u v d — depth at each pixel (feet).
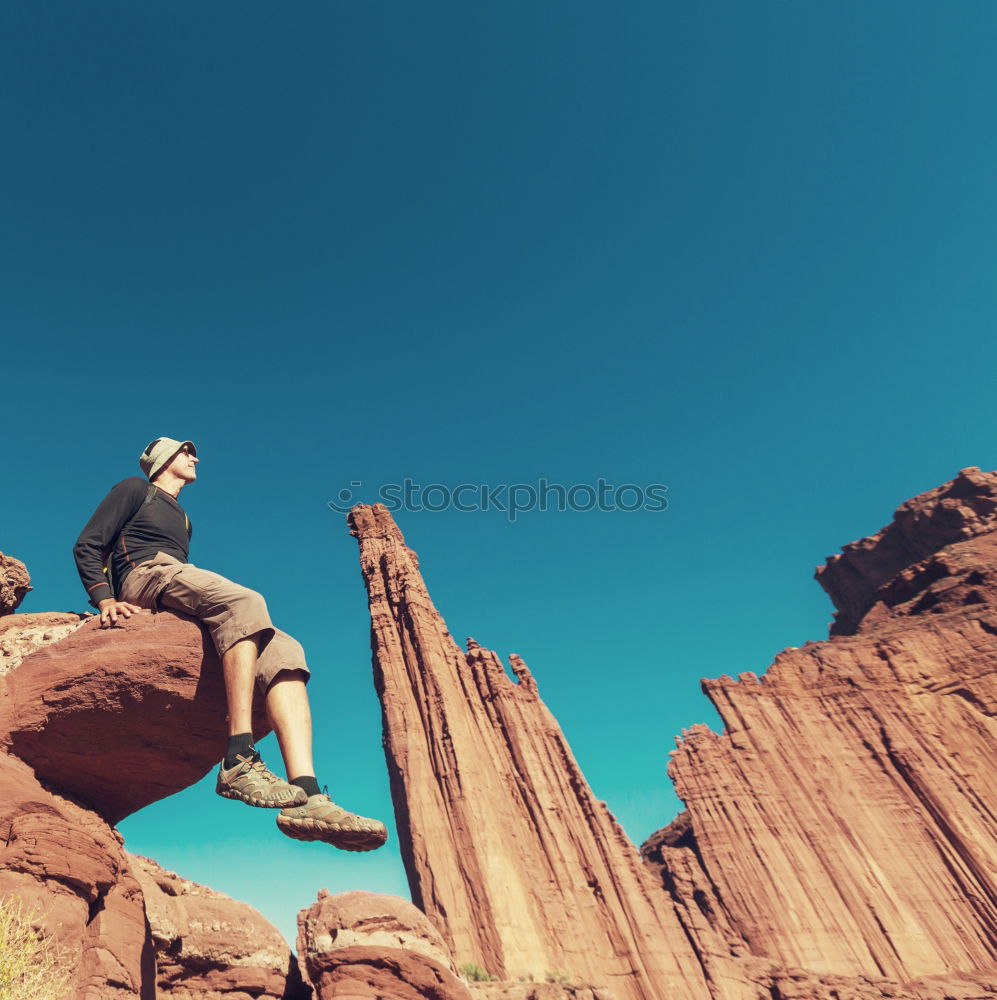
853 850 225.15
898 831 230.68
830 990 180.24
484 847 175.94
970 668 273.33
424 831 180.65
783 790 246.27
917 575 335.88
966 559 324.80
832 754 256.52
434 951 51.01
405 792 191.72
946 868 220.43
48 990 13.46
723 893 218.79
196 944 37.58
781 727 268.21
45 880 14.84
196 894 40.75
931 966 194.49
